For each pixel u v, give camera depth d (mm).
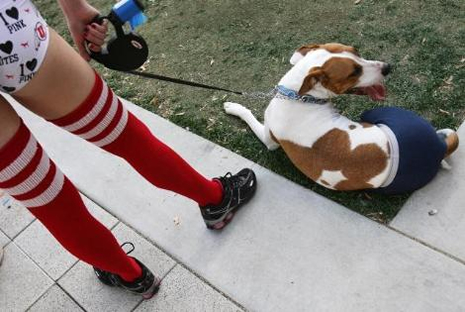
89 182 2822
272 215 2375
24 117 3377
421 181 2189
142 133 1892
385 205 2252
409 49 2877
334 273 2104
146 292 2191
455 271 1973
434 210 2168
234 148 2736
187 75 3281
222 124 2879
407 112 2219
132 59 1875
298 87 2209
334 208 2312
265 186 2498
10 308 2359
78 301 2307
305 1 3453
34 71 1418
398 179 2139
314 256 2178
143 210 2600
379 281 2029
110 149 1822
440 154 2160
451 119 2473
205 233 2410
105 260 1892
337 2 3352
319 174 2264
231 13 3605
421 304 1929
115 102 1761
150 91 3275
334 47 2201
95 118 1678
